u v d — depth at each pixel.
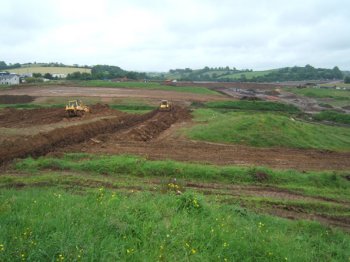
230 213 12.11
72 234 7.62
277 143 31.47
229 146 29.30
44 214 9.01
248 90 118.81
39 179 17.17
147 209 9.87
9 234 7.55
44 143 25.22
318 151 29.66
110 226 8.38
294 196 17.48
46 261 6.73
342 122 57.28
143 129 34.66
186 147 27.86
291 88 125.94
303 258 9.14
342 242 11.59
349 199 17.73
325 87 133.50
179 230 8.74
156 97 80.75
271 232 11.01
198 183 18.73
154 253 7.48
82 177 18.00
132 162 20.17
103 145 27.27
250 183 19.23
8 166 19.78
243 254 8.49
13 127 34.12
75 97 75.62
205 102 73.75
